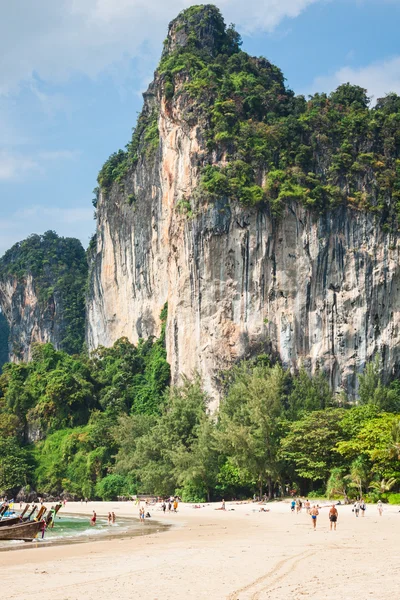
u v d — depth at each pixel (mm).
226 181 116062
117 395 135875
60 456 122812
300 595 20375
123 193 164250
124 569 27141
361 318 110250
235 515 65062
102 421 123438
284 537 40500
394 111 130625
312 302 111812
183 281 121750
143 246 151750
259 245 113438
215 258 114938
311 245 112875
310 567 26047
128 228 158875
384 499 68750
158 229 143875
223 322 113125
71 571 26922
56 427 131500
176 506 75625
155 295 147375
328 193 114562
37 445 130000
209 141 120625
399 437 69062
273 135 120375
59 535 49031
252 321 112000
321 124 122062
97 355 156750
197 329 116500
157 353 138375
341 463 77500
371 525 47156
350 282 111625
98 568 27703
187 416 95500
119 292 164500
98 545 39312
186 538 42625
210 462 86688
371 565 26188
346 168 116625
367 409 83500
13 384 142375
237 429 81625
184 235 119562
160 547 36562
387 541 35938
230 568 26562
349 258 112438
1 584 23719
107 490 106625
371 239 112812
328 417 83312
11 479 118812
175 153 130250
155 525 57438
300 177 115938
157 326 146375
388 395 94625
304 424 80688
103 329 172000
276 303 112188
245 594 20844
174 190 129375
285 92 143625
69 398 133375
